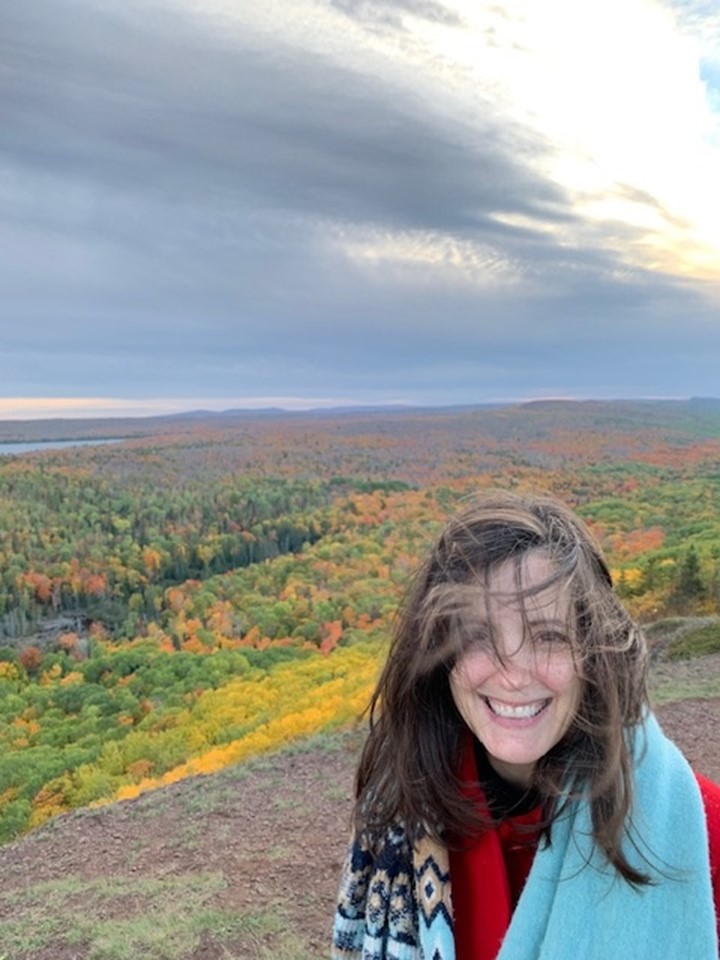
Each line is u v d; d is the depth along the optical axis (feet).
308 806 20.29
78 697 123.03
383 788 3.27
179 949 12.89
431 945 2.97
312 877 15.88
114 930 13.88
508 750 2.76
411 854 3.21
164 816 21.12
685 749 21.90
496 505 2.98
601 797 2.72
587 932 2.71
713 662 35.55
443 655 2.82
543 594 2.69
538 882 2.84
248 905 14.69
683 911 2.67
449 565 2.89
